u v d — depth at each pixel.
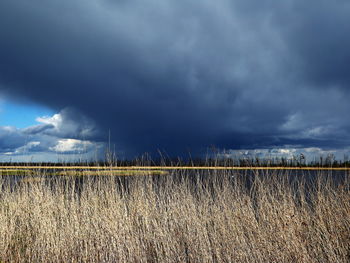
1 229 6.44
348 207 6.79
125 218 6.40
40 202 6.85
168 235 6.10
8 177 7.37
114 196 6.76
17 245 6.37
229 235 5.93
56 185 7.21
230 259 5.60
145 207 6.71
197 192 6.66
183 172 6.88
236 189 6.61
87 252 6.07
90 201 6.90
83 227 6.44
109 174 6.95
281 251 5.59
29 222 7.04
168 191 6.88
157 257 5.90
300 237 5.79
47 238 6.15
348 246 6.03
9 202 7.24
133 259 5.75
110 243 6.07
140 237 6.23
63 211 6.91
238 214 6.37
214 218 6.48
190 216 6.35
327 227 6.45
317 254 5.58
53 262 5.93
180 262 5.62
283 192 6.79
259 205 6.55
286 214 6.19
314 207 6.84
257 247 5.66
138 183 6.93
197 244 5.89
